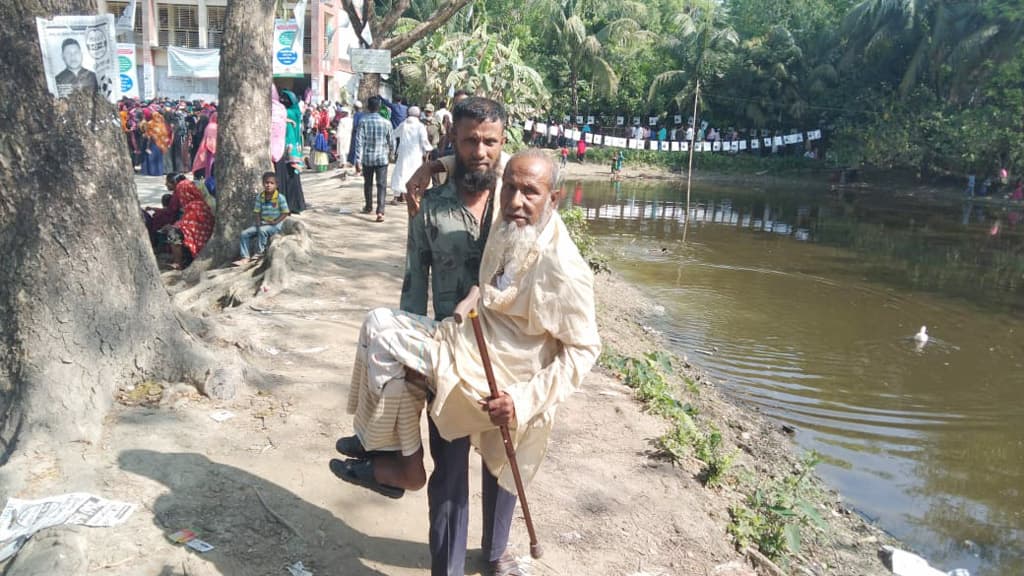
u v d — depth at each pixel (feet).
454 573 9.22
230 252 27.20
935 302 38.04
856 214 76.48
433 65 74.28
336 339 19.40
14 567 9.36
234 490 11.60
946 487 18.60
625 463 14.80
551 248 8.36
